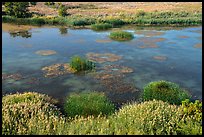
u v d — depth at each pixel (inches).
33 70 895.1
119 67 928.3
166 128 442.6
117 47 1203.9
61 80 807.7
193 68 928.9
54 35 1477.6
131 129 426.9
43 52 1117.7
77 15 2188.7
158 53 1108.5
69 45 1242.0
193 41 1326.3
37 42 1304.1
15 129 426.6
